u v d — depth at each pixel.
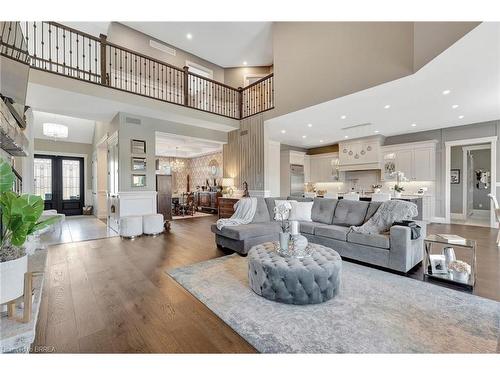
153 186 5.91
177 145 8.91
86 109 5.17
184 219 7.76
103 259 3.48
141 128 5.72
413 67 3.41
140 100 5.03
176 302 2.20
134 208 5.57
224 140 7.52
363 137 7.91
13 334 1.19
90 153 9.22
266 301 2.19
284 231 2.69
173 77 6.72
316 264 2.22
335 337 1.67
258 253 2.56
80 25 6.23
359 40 4.03
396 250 2.89
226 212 7.23
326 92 4.56
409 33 3.43
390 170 7.59
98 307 2.10
